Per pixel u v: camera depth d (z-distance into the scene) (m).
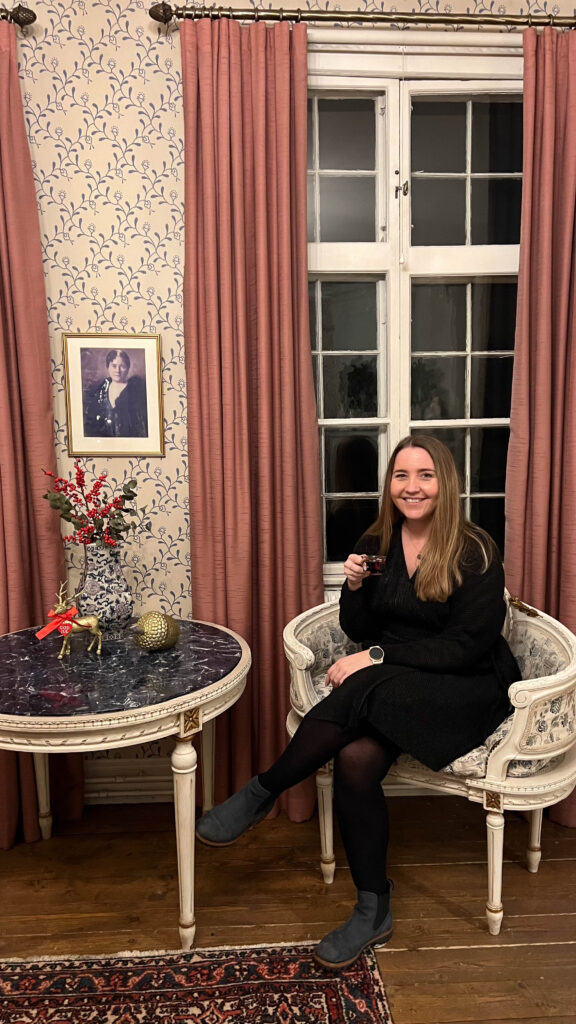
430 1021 1.59
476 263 2.54
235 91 2.24
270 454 2.37
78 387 2.43
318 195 2.54
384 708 1.75
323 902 2.00
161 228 2.41
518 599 2.21
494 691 1.92
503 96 2.52
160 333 2.45
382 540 2.13
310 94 2.48
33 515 2.37
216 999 1.65
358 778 1.76
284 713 2.49
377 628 2.13
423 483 1.95
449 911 1.96
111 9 2.32
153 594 2.55
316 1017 1.60
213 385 2.33
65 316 2.41
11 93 2.23
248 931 1.88
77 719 1.59
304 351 2.37
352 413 2.65
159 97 2.36
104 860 2.24
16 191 2.25
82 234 2.39
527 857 2.15
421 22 2.31
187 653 2.02
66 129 2.35
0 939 1.87
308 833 2.38
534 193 2.35
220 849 2.28
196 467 2.36
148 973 1.73
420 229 2.58
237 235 2.28
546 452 2.35
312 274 2.53
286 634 2.08
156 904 2.01
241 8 2.33
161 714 1.65
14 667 1.92
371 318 2.62
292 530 2.40
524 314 2.34
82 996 1.66
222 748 2.47
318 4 2.37
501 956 1.79
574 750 1.92
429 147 2.54
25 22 2.23
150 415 2.46
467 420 2.62
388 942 1.84
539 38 2.29
